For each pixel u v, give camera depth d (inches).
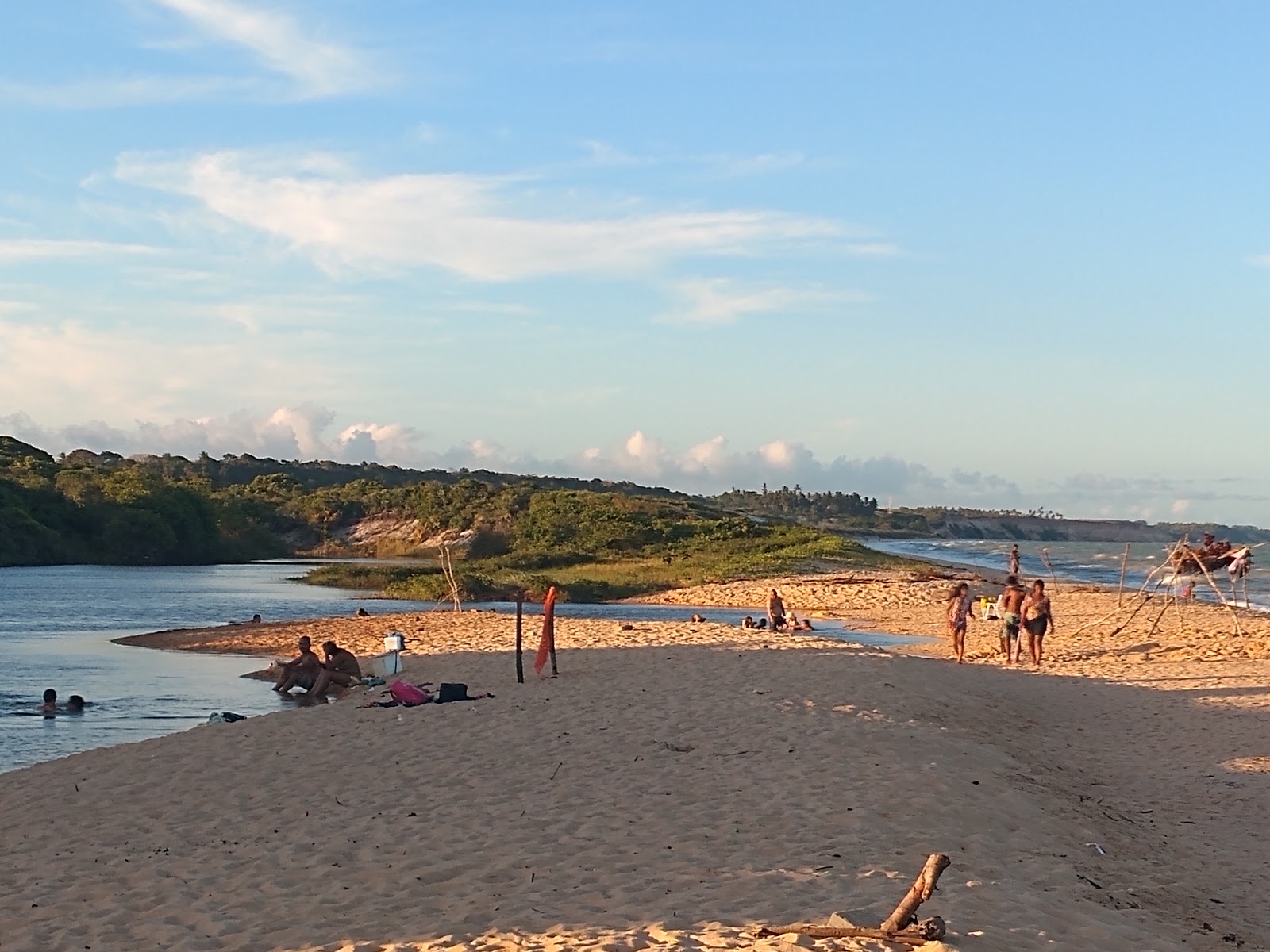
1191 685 826.2
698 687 685.9
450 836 382.3
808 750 498.9
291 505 4534.9
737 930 273.6
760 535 2977.4
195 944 287.9
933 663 917.2
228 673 959.6
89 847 396.2
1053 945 274.8
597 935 274.7
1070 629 1270.9
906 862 341.4
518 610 769.6
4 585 2269.9
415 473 7199.8
